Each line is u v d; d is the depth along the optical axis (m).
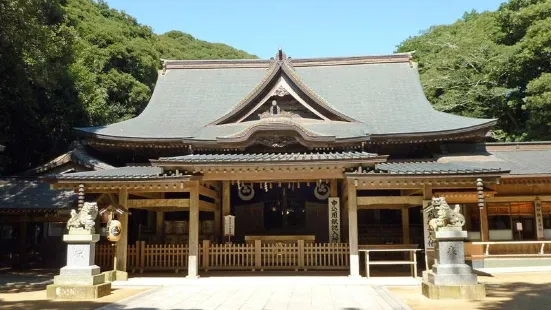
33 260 19.88
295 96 18.41
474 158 18.03
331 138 16.20
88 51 34.59
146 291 11.87
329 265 15.98
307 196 20.39
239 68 25.62
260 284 13.05
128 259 16.03
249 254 16.22
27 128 26.23
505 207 19.11
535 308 8.74
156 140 18.61
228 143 16.28
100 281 11.27
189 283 13.34
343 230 18.47
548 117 27.58
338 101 22.55
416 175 13.46
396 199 14.27
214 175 14.48
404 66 24.62
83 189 13.83
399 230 20.05
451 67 35.50
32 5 16.11
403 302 9.70
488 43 34.59
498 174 13.41
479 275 15.08
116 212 14.19
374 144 18.61
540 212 18.56
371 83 23.75
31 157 28.05
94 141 18.70
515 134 32.91
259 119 18.86
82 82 28.70
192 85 24.52
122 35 39.75
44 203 18.86
